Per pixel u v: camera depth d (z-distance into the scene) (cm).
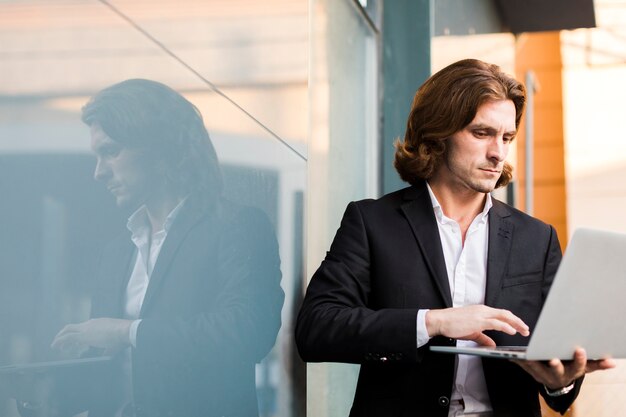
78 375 107
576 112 1372
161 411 132
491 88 169
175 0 137
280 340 192
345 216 180
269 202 185
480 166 170
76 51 106
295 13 204
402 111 331
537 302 170
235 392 164
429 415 159
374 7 315
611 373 272
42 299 99
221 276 157
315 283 173
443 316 154
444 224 175
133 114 122
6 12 93
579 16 552
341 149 261
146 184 126
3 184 92
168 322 134
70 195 105
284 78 196
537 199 1362
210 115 152
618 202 1354
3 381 93
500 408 161
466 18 418
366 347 157
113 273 116
